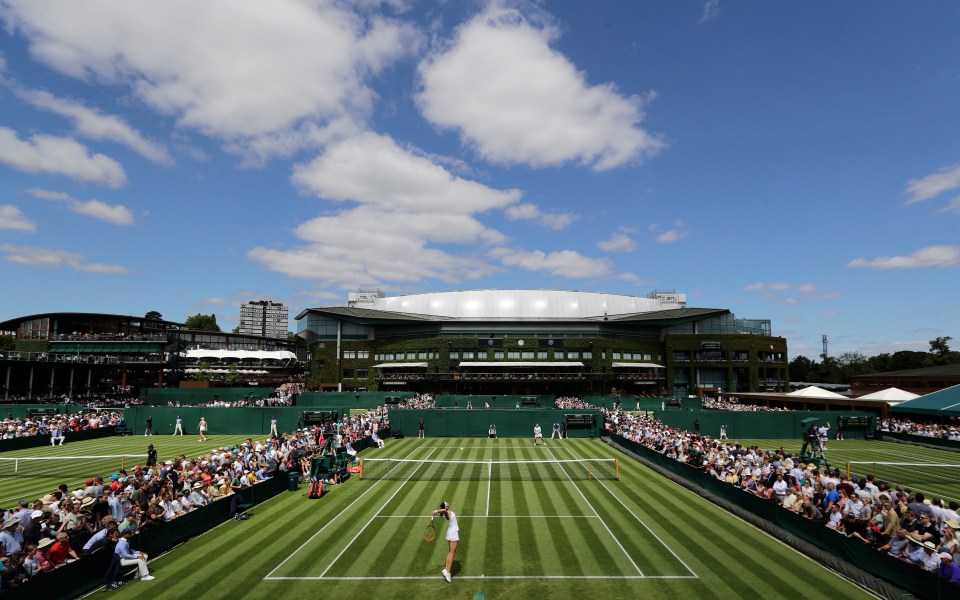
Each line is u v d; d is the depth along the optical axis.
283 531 23.69
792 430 61.50
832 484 22.95
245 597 16.84
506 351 122.06
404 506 28.02
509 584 17.89
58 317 113.81
